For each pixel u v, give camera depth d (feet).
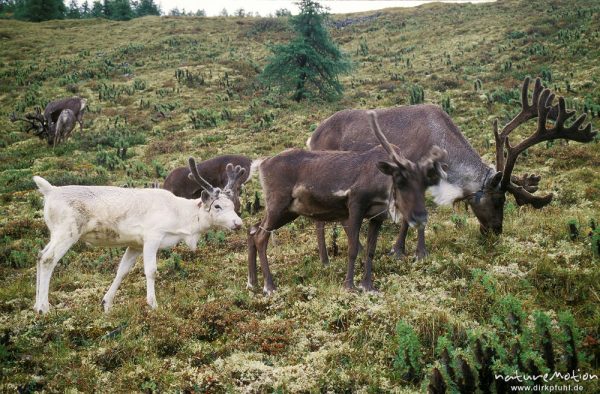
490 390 14.83
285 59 86.38
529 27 103.71
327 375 16.83
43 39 160.76
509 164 24.70
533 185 26.78
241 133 69.05
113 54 135.95
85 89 107.96
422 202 20.75
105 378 17.42
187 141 68.08
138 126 79.51
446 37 118.83
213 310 21.36
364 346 18.25
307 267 26.50
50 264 22.15
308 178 23.40
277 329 19.88
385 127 26.66
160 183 49.21
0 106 102.01
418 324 18.65
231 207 24.35
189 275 27.50
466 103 66.28
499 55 92.02
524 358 14.93
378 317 19.71
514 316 17.61
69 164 61.57
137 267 29.32
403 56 110.11
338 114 29.14
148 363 18.11
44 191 22.35
